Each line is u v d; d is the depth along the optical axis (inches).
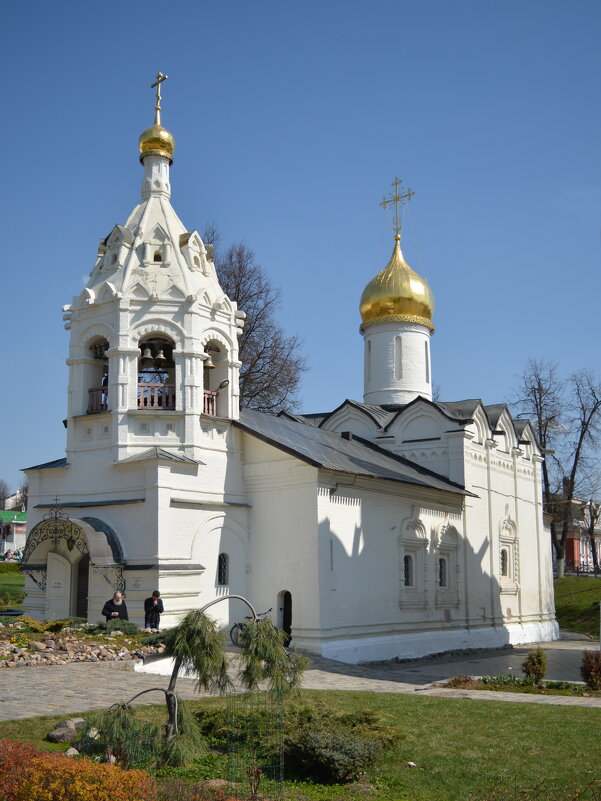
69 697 624.1
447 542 1443.2
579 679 995.9
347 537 1176.2
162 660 831.1
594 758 499.5
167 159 1267.2
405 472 1413.6
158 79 1288.1
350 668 1007.6
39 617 1157.7
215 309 1175.0
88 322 1161.4
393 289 1734.7
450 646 1386.6
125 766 444.5
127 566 1060.5
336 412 1657.2
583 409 2359.7
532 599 1736.0
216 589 1123.9
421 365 1740.9
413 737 538.0
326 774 457.1
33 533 1115.9
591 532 2999.5
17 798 347.3
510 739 545.3
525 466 1785.2
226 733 497.4
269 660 469.4
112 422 1114.7
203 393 1154.0
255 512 1180.5
